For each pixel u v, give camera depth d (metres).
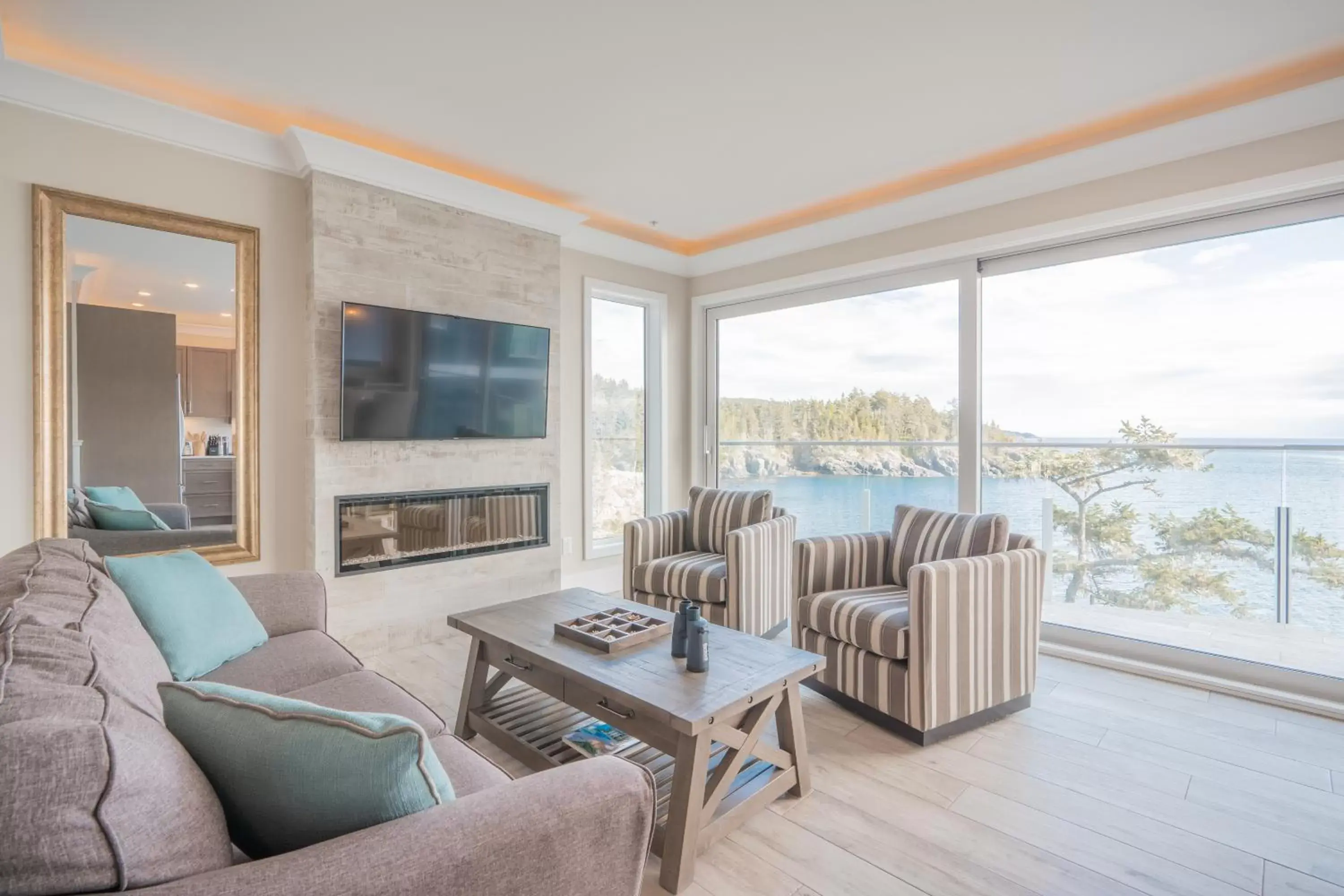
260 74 2.66
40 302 2.59
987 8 2.21
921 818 1.94
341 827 0.85
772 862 1.74
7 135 2.53
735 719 1.92
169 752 0.83
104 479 2.75
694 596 3.34
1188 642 3.13
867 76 2.65
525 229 4.01
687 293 5.29
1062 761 2.28
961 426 3.80
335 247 3.21
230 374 3.05
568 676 1.95
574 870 0.90
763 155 3.44
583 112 2.97
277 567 3.19
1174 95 2.83
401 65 2.59
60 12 2.26
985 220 3.64
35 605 1.17
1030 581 2.67
